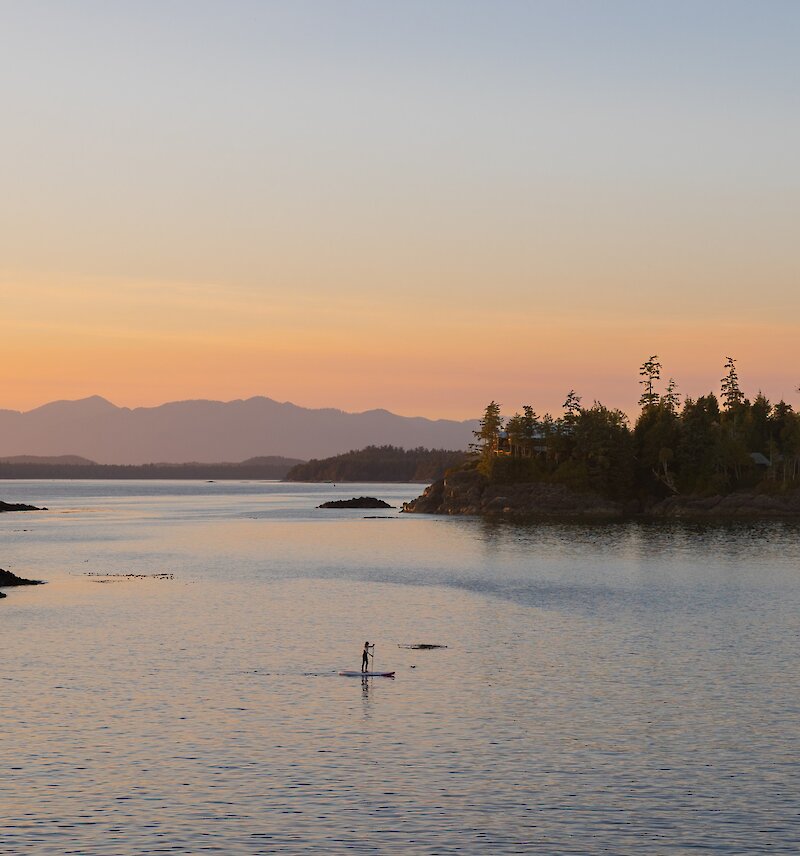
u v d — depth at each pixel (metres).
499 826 40.81
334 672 67.44
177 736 52.34
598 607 98.69
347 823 41.09
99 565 145.12
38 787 44.84
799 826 40.81
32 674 66.25
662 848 38.78
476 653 74.12
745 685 63.72
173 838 39.56
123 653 73.62
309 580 124.06
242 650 74.94
